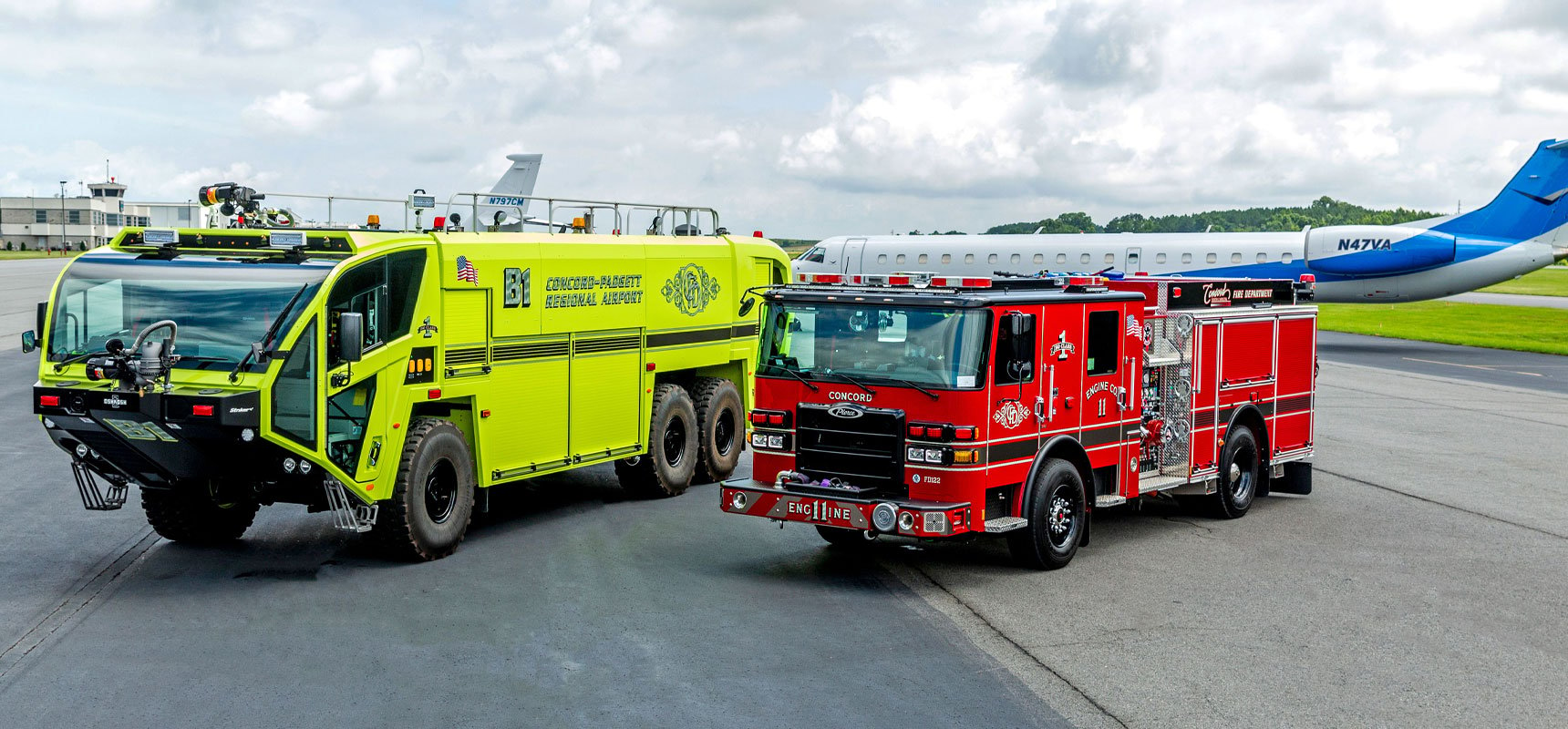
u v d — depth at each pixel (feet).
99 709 22.74
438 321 35.19
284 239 32.81
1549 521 43.62
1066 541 35.76
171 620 28.81
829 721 22.72
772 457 35.29
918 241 159.63
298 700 23.41
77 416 30.40
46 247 528.22
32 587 31.58
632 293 43.34
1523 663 26.99
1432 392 89.61
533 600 31.04
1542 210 136.36
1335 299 144.46
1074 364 35.60
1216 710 23.65
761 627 28.96
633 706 23.32
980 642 28.09
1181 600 32.09
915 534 31.81
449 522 35.88
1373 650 27.84
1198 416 41.09
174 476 31.94
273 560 34.86
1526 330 164.25
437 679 24.77
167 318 31.30
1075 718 23.09
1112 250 149.18
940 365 32.45
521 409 38.83
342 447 32.45
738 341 49.78
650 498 45.70
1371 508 46.01
